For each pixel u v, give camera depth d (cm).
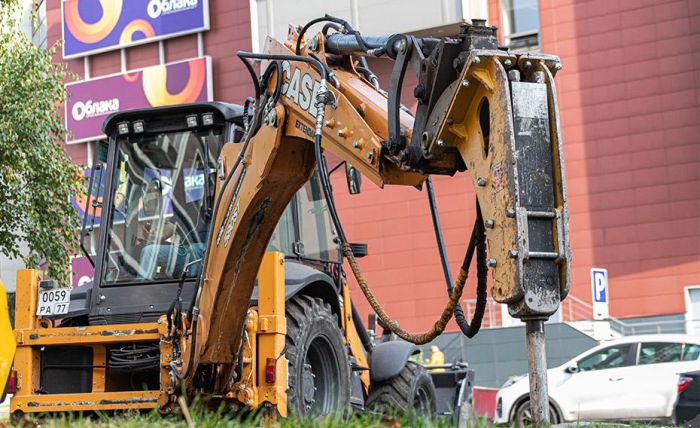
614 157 3095
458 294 632
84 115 3688
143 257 1013
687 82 3036
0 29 2302
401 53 666
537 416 558
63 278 2245
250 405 894
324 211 1088
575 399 1944
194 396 909
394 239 3266
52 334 976
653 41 3080
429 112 630
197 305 895
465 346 2980
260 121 845
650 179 3055
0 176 2195
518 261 563
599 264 3084
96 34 3725
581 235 3109
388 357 1157
